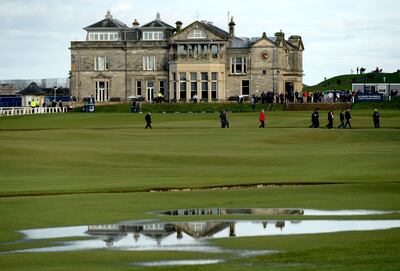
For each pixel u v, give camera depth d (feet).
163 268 176.04
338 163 368.89
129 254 194.49
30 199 272.10
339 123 625.82
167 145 457.27
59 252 197.67
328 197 273.13
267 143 480.64
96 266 181.06
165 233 219.61
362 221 231.71
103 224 231.91
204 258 188.55
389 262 173.27
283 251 193.16
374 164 362.33
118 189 292.81
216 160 381.60
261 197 274.77
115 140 491.72
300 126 611.06
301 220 234.99
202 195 280.10
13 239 212.84
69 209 254.06
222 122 606.55
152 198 274.16
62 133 536.01
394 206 255.09
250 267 174.50
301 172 337.72
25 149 397.19
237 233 218.38
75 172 343.26
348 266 170.71
